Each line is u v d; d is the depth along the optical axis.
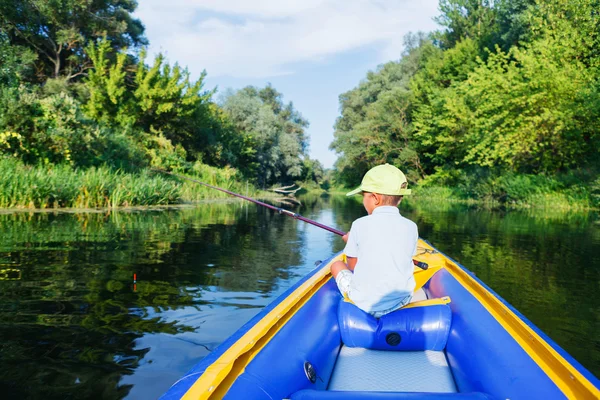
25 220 8.45
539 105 18.44
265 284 4.43
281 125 40.88
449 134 26.31
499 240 7.66
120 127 21.59
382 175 2.45
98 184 11.84
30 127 12.30
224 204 17.31
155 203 13.88
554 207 17.00
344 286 2.52
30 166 11.95
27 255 5.38
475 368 1.92
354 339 2.34
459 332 2.25
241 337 1.76
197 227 8.71
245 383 1.52
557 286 4.52
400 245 2.34
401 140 35.41
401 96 33.88
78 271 4.70
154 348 2.80
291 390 1.65
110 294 3.92
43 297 3.78
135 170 16.58
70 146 12.92
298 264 5.45
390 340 2.32
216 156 27.64
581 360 2.85
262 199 25.39
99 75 22.03
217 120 30.48
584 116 17.25
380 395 1.52
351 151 37.03
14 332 3.01
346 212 15.55
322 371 2.01
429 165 32.81
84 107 21.94
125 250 5.91
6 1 22.25
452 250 6.60
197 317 3.39
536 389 1.56
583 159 18.88
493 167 21.50
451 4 34.88
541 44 18.75
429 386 2.05
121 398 2.22
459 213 14.15
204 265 5.22
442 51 35.28
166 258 5.52
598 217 12.56
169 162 21.12
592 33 18.45
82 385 2.34
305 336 2.06
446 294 2.88
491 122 19.86
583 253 6.38
